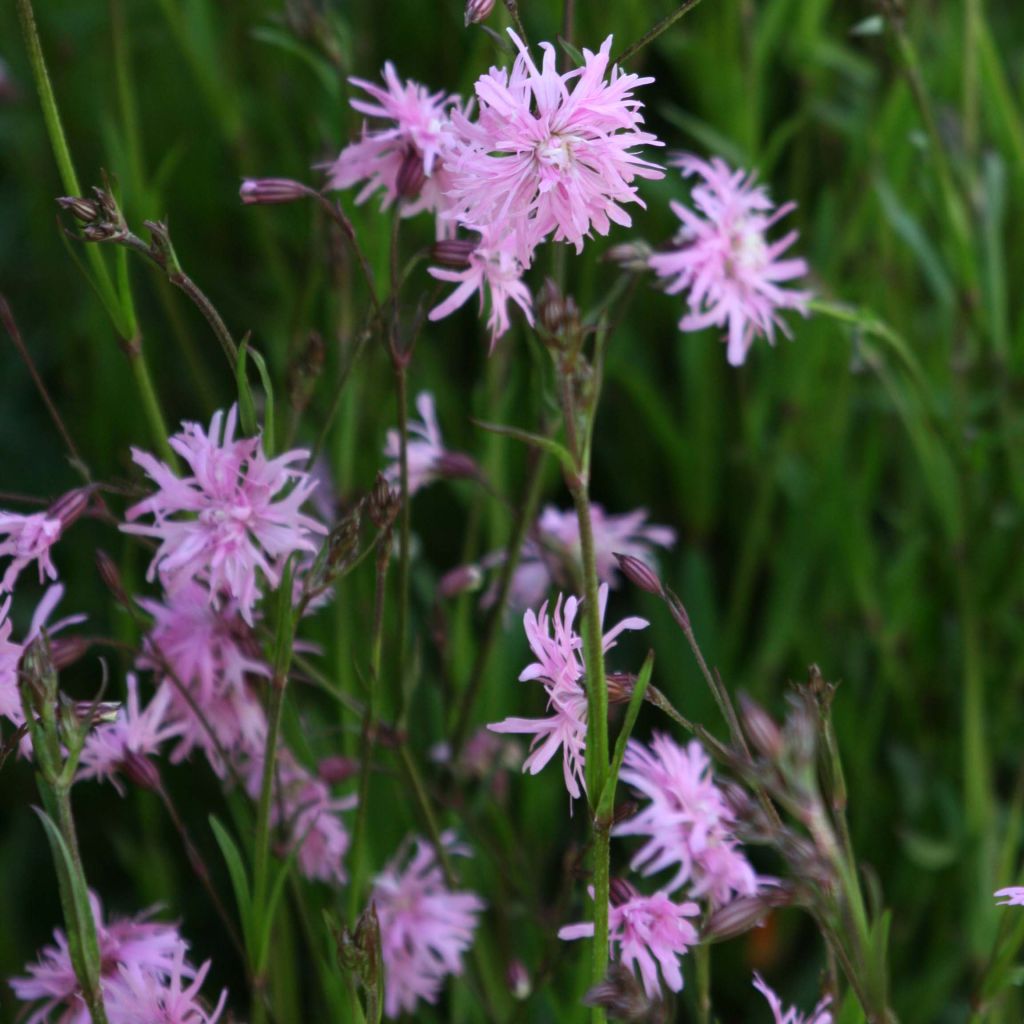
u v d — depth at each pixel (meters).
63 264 1.13
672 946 0.92
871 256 1.10
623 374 1.08
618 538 1.03
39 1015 0.94
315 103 1.09
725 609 1.11
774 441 1.10
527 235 0.91
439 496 1.11
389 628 1.03
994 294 1.06
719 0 1.10
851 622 1.09
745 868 0.92
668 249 0.98
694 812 0.93
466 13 0.92
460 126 0.91
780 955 1.06
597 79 0.90
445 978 1.02
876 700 1.06
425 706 1.04
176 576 0.91
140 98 1.18
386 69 0.94
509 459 1.08
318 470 1.05
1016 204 1.10
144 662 0.96
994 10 1.25
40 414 1.17
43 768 0.89
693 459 1.09
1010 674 1.07
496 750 1.02
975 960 1.04
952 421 1.06
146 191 1.04
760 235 0.98
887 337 1.02
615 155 0.90
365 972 0.90
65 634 1.09
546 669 0.91
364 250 1.02
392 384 1.07
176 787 1.07
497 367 1.04
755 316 0.98
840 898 0.88
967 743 1.04
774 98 1.17
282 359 1.08
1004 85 1.10
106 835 1.08
